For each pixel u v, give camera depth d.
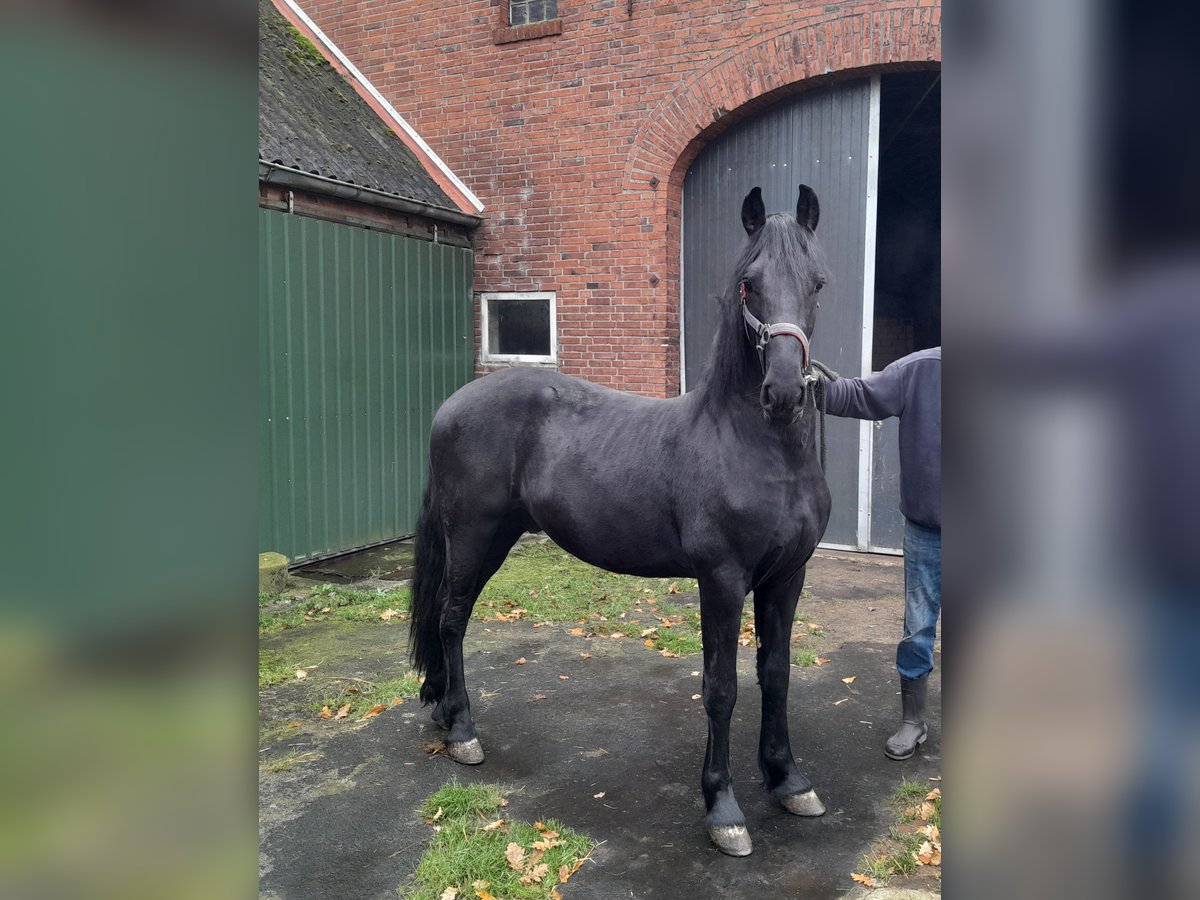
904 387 2.70
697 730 3.07
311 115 6.17
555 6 6.52
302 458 5.28
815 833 2.38
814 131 5.77
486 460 2.88
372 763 2.83
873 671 3.62
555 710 3.25
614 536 2.58
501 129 6.59
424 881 2.16
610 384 6.39
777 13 5.54
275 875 2.20
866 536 5.82
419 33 6.85
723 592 2.30
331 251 5.44
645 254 6.16
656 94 5.99
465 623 2.97
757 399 2.25
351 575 5.22
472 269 6.82
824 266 2.21
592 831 2.40
